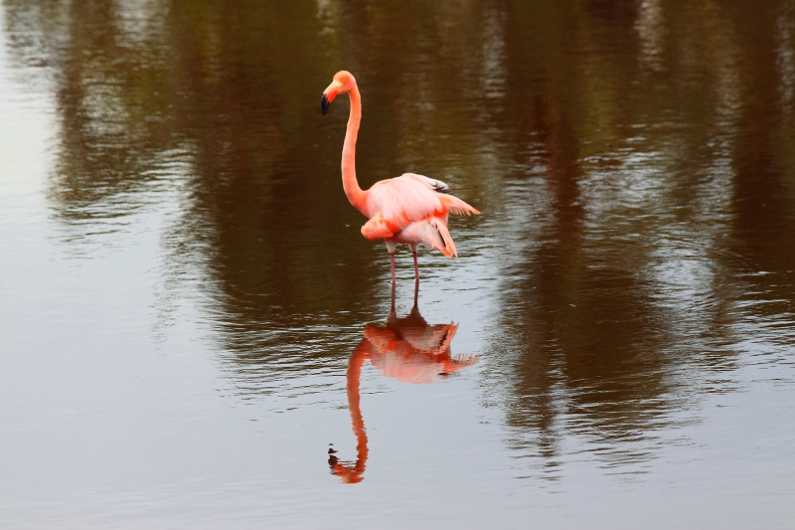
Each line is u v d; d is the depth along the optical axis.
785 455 8.03
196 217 14.93
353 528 7.17
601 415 8.81
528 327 10.83
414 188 11.59
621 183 16.36
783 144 18.28
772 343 10.19
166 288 12.13
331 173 17.17
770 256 12.79
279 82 24.14
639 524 7.15
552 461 8.05
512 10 33.16
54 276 12.55
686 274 12.27
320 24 31.45
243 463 8.15
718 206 15.00
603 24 30.58
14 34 30.78
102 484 7.85
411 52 27.17
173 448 8.41
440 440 8.46
